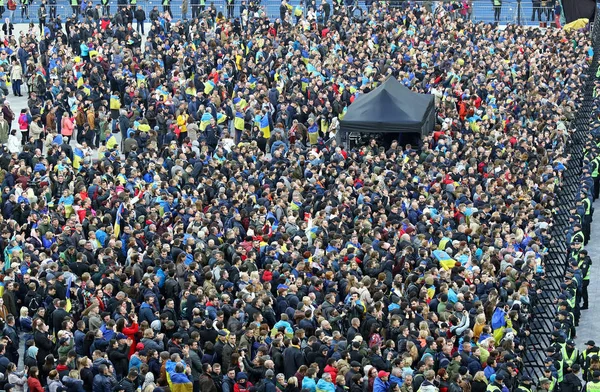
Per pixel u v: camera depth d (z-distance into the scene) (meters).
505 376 73.50
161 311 82.56
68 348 75.12
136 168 110.25
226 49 156.62
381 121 125.44
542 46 165.38
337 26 171.50
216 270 86.50
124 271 85.81
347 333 78.12
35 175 105.81
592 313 100.06
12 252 90.00
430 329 79.06
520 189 108.88
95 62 146.50
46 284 83.94
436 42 164.62
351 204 102.00
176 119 129.12
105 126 129.12
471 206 102.56
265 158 118.19
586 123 140.88
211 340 77.50
